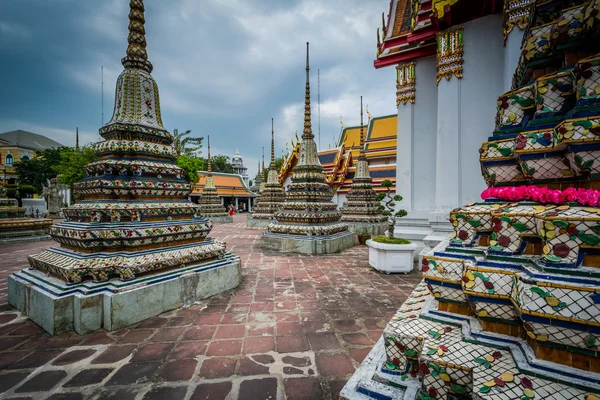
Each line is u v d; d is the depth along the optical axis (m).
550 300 1.66
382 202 18.02
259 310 4.80
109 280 4.37
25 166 41.25
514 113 2.55
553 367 1.71
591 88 1.87
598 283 1.60
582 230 1.68
